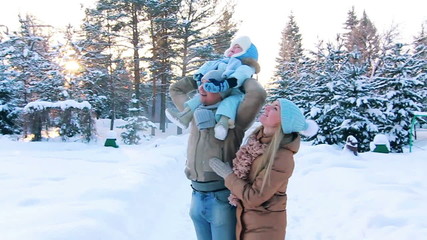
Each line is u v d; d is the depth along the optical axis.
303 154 8.80
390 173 6.36
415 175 6.21
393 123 13.15
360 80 13.52
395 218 3.85
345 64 15.03
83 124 14.42
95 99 16.91
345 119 12.76
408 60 13.88
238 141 2.29
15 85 16.39
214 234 2.29
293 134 2.03
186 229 4.16
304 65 18.09
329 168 6.86
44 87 15.57
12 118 16.08
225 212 2.25
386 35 20.19
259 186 1.96
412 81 13.32
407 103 13.00
